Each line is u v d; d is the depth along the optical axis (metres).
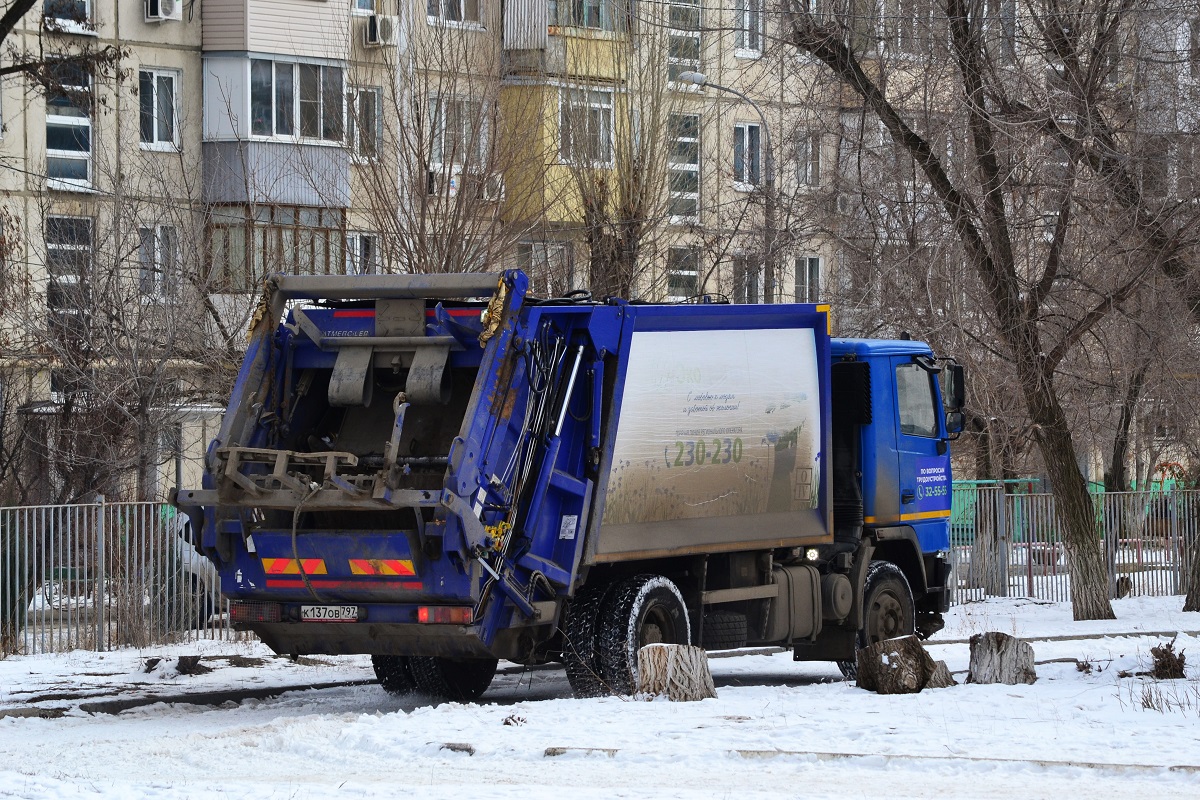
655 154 67.00
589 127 65.69
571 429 29.16
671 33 67.44
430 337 28.50
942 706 26.58
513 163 61.69
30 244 67.56
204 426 62.56
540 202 62.59
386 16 77.38
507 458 27.84
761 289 68.19
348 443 29.25
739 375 32.28
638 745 22.27
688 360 31.20
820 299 62.09
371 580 27.67
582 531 28.89
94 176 74.12
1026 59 45.31
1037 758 20.78
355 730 24.11
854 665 36.03
